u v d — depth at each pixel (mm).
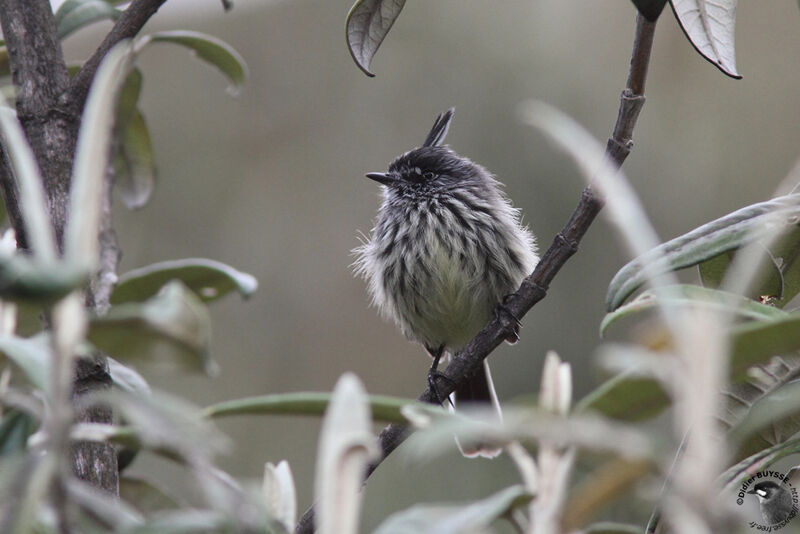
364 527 11961
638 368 2957
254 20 16938
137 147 7234
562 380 3279
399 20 15953
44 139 5066
